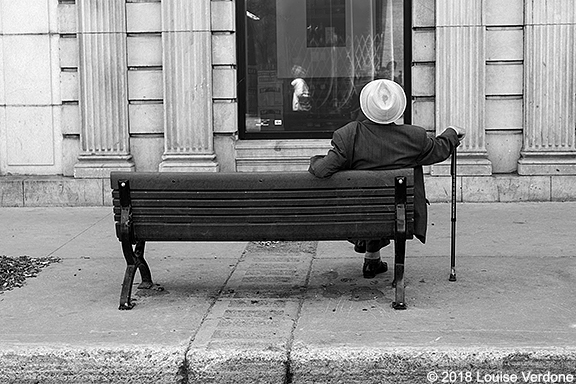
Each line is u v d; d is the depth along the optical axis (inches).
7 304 257.8
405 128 252.4
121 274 295.0
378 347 210.5
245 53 454.6
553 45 423.5
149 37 439.5
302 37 457.1
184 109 436.1
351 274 290.4
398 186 240.8
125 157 440.5
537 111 426.9
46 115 447.5
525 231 358.9
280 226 247.3
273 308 248.8
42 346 216.7
